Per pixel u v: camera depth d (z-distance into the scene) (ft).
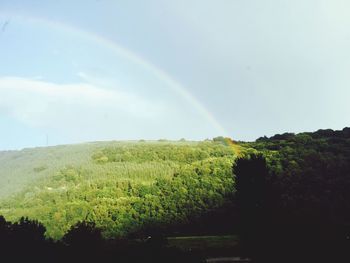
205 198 324.60
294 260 114.32
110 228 312.71
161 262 103.19
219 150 501.56
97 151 557.33
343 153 336.90
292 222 161.58
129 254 102.73
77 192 418.10
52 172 504.84
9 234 103.45
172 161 516.32
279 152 355.36
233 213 298.56
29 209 369.50
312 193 278.46
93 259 100.07
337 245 117.60
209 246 187.42
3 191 482.69
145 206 333.21
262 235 132.16
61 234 300.20
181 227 314.76
